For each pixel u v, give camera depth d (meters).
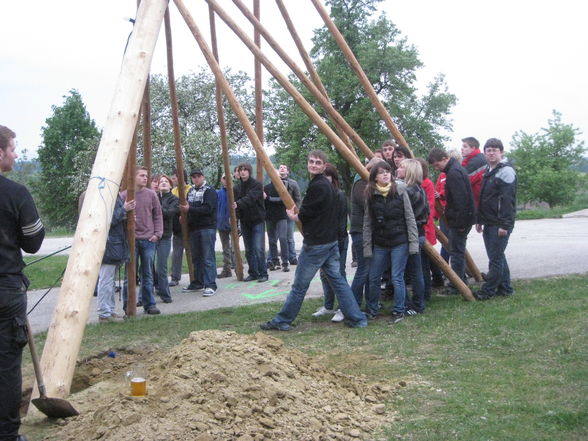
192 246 9.99
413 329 6.79
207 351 4.53
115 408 3.86
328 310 7.87
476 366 5.33
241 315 8.05
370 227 7.34
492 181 7.75
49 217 52.50
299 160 34.28
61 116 52.03
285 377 4.54
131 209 8.05
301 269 7.11
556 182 40.97
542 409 4.19
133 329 7.50
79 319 5.26
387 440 3.81
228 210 11.21
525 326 6.44
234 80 38.03
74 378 5.48
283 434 3.74
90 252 5.51
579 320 6.40
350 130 8.56
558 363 5.23
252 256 10.69
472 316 7.08
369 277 7.47
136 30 6.54
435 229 8.74
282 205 11.54
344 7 33.88
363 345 6.30
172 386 4.06
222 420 3.80
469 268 9.06
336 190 7.37
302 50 8.83
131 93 6.27
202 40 7.43
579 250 11.96
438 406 4.38
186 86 37.25
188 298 9.61
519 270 9.95
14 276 3.67
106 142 6.04
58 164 52.25
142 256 8.54
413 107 34.12
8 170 3.76
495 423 3.98
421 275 7.52
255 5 9.56
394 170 8.42
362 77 8.70
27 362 6.20
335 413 4.18
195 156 33.53
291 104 35.38
